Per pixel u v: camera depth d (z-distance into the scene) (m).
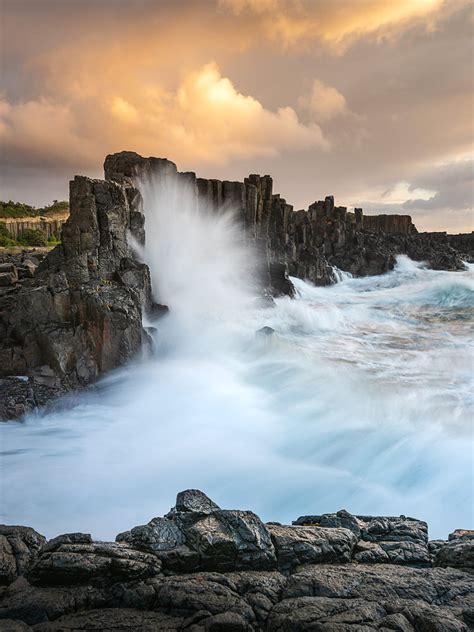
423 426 15.52
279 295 39.75
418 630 5.73
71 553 6.62
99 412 17.55
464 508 11.52
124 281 22.73
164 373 20.42
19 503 11.49
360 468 13.40
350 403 17.66
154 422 16.70
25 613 5.95
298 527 7.79
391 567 6.98
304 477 12.91
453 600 6.26
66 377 18.73
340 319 34.75
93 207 22.31
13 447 14.66
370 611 5.89
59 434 15.72
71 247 22.38
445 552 7.23
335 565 7.06
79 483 12.56
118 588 6.38
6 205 85.81
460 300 42.56
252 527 7.16
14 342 19.52
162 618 5.95
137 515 11.14
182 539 7.12
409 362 23.27
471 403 17.30
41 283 20.53
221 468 13.63
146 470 13.24
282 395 19.05
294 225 58.31
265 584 6.47
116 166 31.09
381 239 72.62
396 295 46.41
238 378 21.11
